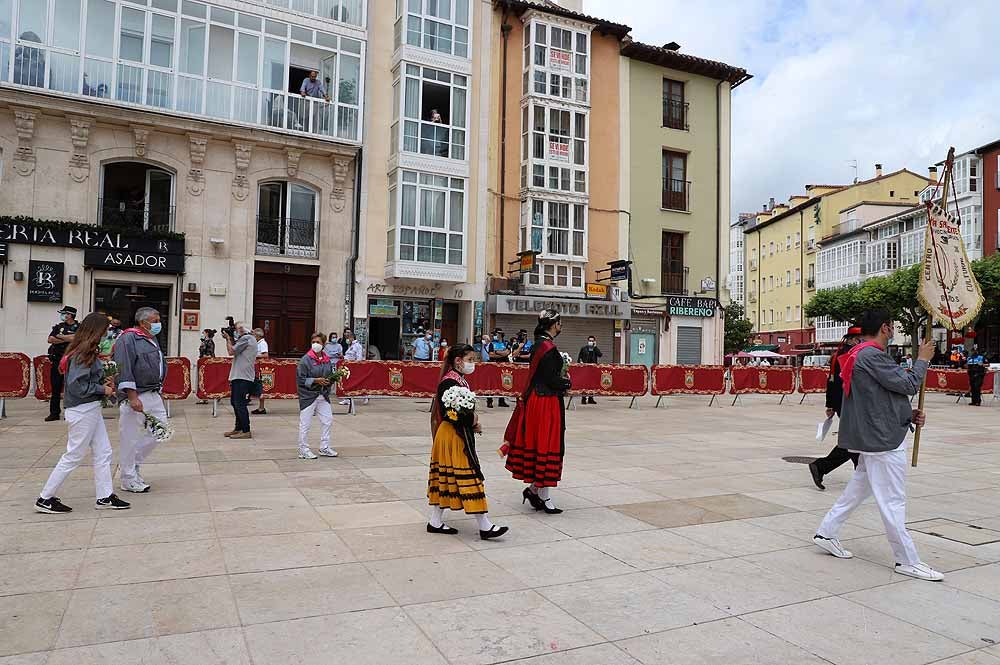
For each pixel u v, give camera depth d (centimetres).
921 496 744
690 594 426
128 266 1844
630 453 993
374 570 455
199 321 1936
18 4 1755
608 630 369
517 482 766
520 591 423
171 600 394
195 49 1953
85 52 1817
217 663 320
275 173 2053
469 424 538
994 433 1354
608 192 2609
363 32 2189
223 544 503
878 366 477
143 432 745
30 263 1742
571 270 2498
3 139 1733
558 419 621
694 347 2750
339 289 2136
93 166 1831
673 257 2767
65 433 1044
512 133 2456
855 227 5194
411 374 1505
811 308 4334
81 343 580
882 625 386
